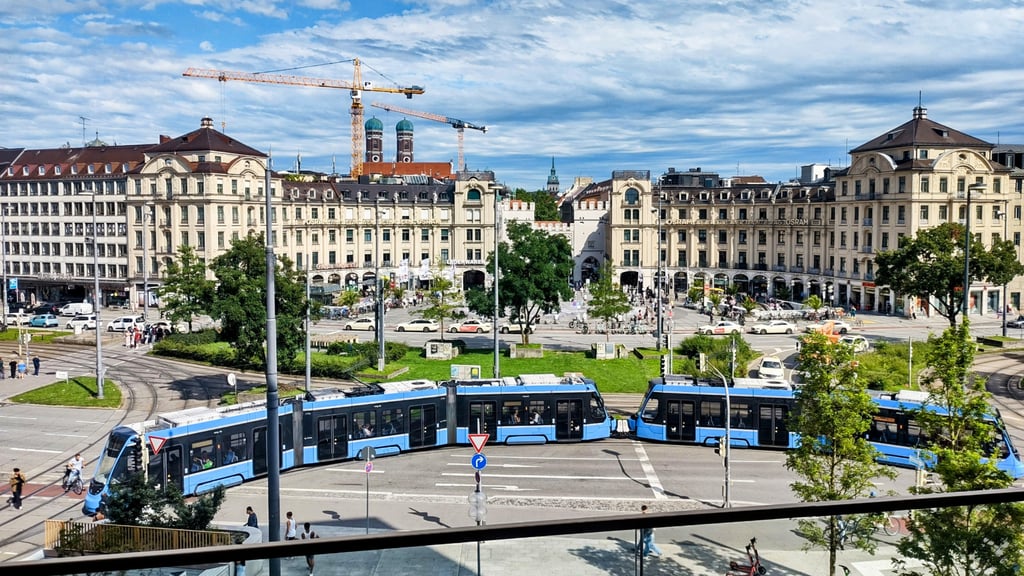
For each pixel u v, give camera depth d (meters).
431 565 8.56
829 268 110.06
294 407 38.16
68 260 116.31
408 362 61.97
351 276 122.94
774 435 41.53
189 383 57.38
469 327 81.75
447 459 40.22
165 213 106.19
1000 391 55.16
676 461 39.78
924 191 93.38
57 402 51.25
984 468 21.12
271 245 25.03
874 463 25.94
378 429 40.12
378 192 126.69
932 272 67.94
